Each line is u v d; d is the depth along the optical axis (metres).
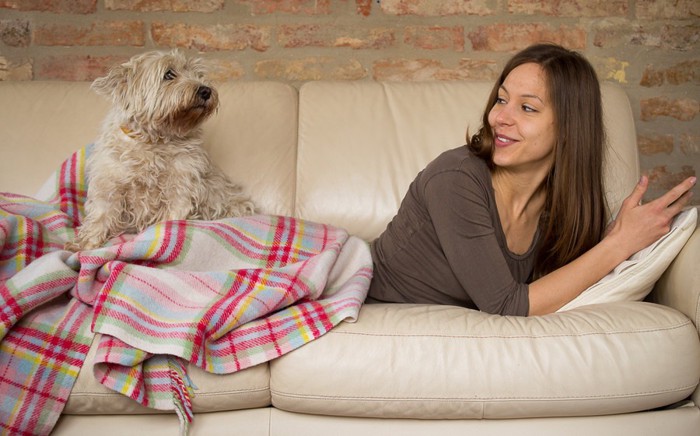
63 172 2.04
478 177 1.56
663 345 1.44
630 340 1.43
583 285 1.56
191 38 2.68
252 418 1.46
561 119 1.54
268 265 1.72
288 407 1.45
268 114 2.20
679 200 1.59
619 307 1.52
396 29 2.71
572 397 1.41
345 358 1.42
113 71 1.99
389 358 1.42
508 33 2.71
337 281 1.72
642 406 1.44
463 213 1.53
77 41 2.65
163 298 1.50
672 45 2.75
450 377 1.41
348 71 2.72
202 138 2.13
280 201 2.13
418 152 2.14
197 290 1.55
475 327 1.45
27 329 1.44
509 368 1.41
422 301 1.72
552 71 1.54
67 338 1.44
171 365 1.43
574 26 2.72
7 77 2.64
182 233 1.64
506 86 1.57
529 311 1.53
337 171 2.13
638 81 2.76
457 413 1.43
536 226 1.71
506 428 1.44
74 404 1.42
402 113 2.19
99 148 2.01
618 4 2.72
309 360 1.42
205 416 1.45
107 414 1.45
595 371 1.41
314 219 2.11
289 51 2.71
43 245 1.77
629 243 1.57
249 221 1.78
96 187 1.94
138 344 1.40
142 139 2.00
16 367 1.41
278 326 1.46
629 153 2.09
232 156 2.16
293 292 1.54
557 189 1.60
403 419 1.46
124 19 2.65
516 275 1.68
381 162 2.13
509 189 1.62
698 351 1.46
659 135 2.78
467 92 2.23
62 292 1.52
